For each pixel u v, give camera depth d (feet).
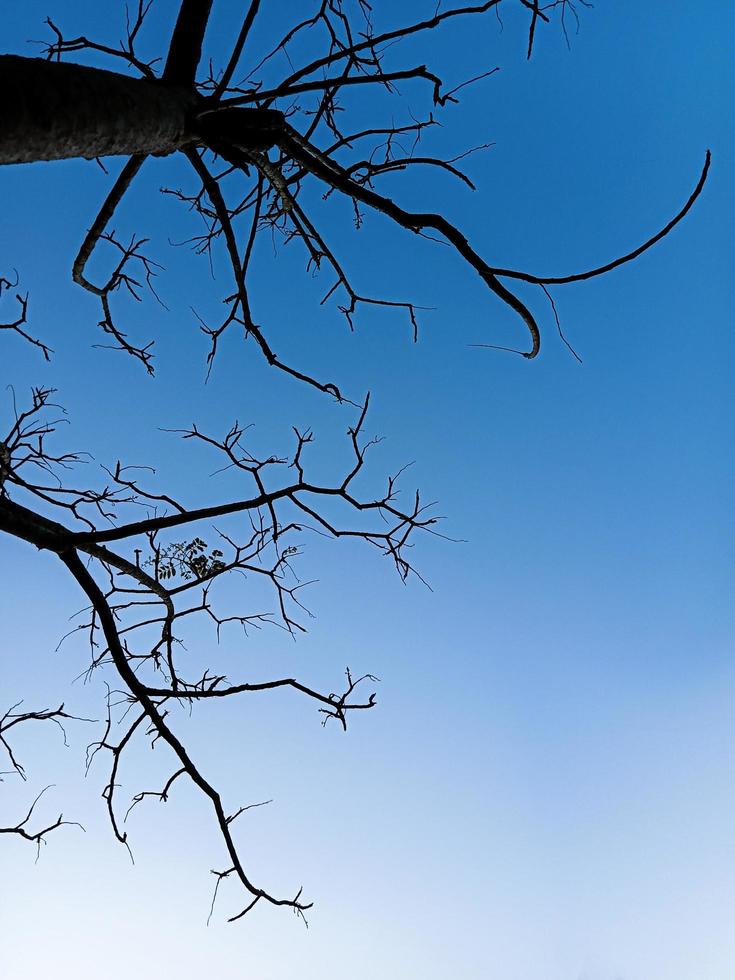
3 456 13.12
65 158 8.70
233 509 13.65
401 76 11.28
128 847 13.67
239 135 10.68
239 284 14.05
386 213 11.80
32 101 7.70
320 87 10.77
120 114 8.75
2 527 11.48
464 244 11.56
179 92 10.27
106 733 14.48
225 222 12.51
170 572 16.63
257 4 10.20
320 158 14.43
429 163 14.39
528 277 11.19
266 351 15.03
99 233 14.19
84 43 13.33
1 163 7.99
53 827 12.90
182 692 13.39
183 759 13.33
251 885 12.64
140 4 13.29
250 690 13.70
